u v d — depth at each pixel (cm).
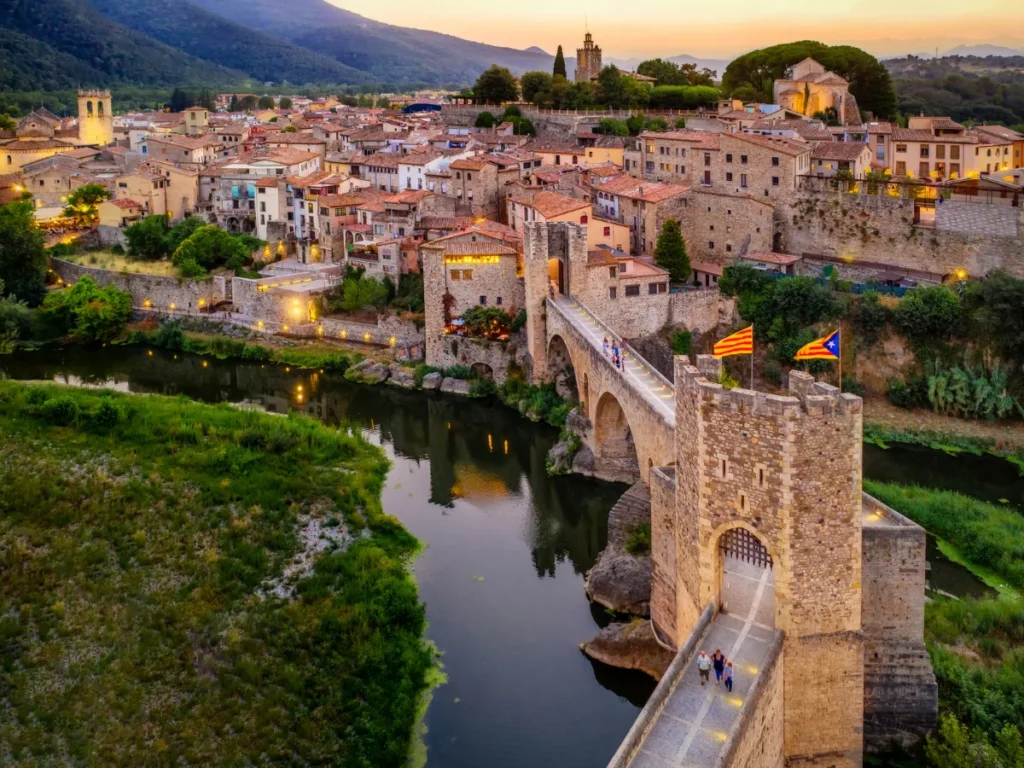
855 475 5441
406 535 9931
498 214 19875
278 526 9594
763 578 6375
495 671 7619
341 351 17088
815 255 16262
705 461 5766
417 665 7569
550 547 9900
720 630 5784
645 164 18975
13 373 16538
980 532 9394
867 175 16938
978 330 13538
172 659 7325
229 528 9369
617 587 8388
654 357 14925
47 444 10825
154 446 10975
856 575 5541
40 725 6575
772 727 5397
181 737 6544
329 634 7794
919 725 6097
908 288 14562
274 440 11475
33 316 18462
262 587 8475
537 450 12756
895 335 14025
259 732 6656
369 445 12512
